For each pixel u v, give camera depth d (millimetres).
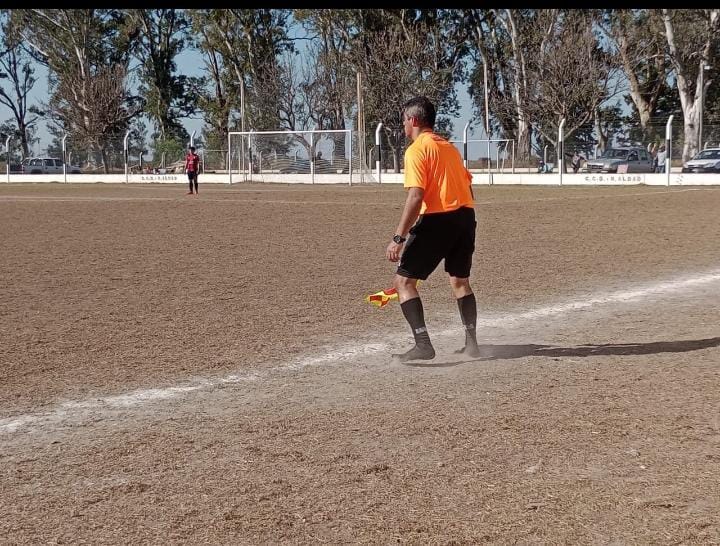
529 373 5602
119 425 4648
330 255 12164
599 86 47188
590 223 17016
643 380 5352
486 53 53906
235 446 4254
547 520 3324
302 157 41062
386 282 9625
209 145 50000
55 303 8383
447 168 5852
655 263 11070
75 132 60562
